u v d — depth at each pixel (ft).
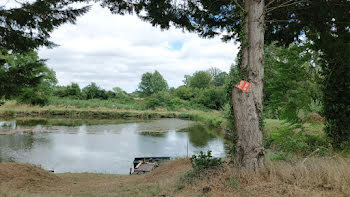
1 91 23.26
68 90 158.30
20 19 18.51
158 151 51.93
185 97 176.96
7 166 24.50
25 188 20.58
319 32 22.39
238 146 15.51
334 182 11.50
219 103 153.38
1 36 20.22
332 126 22.15
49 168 38.55
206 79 206.18
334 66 21.77
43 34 21.27
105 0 19.44
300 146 24.20
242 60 16.03
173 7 19.79
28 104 126.93
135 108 143.95
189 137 69.97
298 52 28.02
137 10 20.42
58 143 57.57
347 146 20.71
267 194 11.23
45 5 18.33
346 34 20.76
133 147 55.83
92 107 137.39
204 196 12.34
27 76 24.77
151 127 91.76
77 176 29.53
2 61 24.20
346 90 21.06
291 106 29.89
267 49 46.78
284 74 29.58
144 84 221.87
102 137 68.23
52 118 112.88
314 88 27.76
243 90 15.20
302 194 10.64
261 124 15.25
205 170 15.62
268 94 34.27
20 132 71.56
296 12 20.63
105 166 40.47
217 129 87.35
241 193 11.85
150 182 20.95
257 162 14.64
